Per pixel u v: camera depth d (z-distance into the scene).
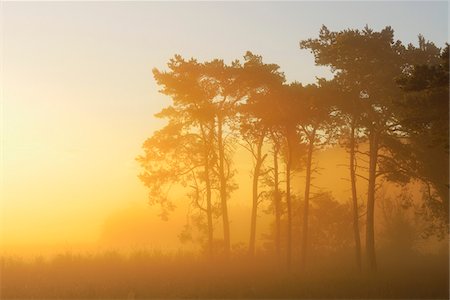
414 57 38.97
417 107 26.64
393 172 40.91
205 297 28.00
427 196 41.59
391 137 41.03
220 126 48.28
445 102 25.41
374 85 39.59
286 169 46.47
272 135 46.28
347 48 39.34
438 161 39.41
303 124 44.62
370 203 40.34
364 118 40.38
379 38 39.22
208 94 48.25
